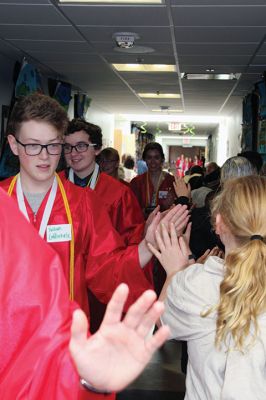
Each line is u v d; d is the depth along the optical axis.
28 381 1.07
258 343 1.45
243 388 1.42
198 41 6.12
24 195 2.20
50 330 1.10
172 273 1.89
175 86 9.61
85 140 3.43
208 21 5.25
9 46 6.56
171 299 1.65
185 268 1.86
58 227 2.18
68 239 2.19
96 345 0.95
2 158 6.52
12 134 2.12
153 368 4.30
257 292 1.47
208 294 1.59
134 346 0.96
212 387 1.50
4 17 5.31
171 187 6.11
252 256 1.49
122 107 13.33
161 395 3.81
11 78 7.42
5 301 1.12
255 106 8.89
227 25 5.38
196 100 11.55
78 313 0.94
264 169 3.97
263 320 1.46
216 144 19.05
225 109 13.12
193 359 1.57
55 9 5.00
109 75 8.60
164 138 26.56
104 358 0.96
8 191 2.19
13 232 1.16
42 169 2.10
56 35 6.00
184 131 21.27
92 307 3.13
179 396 3.81
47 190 2.21
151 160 6.12
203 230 3.16
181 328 1.60
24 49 6.74
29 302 1.12
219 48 6.45
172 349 4.74
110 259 2.21
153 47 6.50
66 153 3.47
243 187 1.61
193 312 1.58
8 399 1.07
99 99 11.78
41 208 2.19
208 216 2.93
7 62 7.24
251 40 5.98
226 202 1.63
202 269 1.67
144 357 0.96
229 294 1.49
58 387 1.06
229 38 5.93
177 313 1.63
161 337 0.96
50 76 8.75
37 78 7.44
